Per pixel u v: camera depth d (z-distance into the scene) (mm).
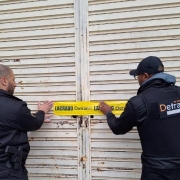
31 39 2330
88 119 2215
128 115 1743
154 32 2080
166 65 2072
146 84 1797
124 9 2125
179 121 1734
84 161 2227
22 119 1879
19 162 1884
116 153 2172
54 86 2289
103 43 2180
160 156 1698
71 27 2242
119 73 2160
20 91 2359
